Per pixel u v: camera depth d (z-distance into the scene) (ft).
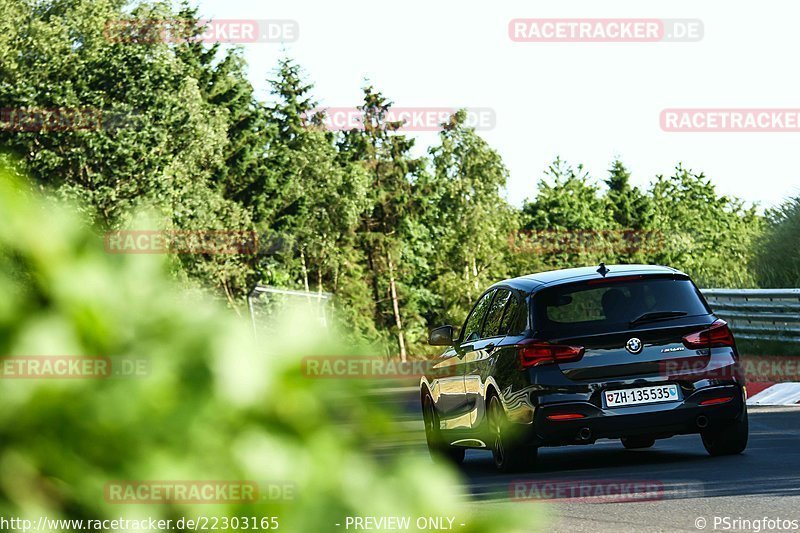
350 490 16.21
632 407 103.30
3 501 14.23
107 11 551.59
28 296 14.84
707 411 104.32
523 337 105.70
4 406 14.26
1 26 512.22
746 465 102.37
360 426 16.47
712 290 244.01
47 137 478.59
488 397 110.32
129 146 492.54
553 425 102.63
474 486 97.40
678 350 104.73
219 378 15.53
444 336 121.90
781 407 160.86
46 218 15.08
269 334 16.11
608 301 106.32
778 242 274.77
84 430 14.62
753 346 228.84
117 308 15.30
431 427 127.44
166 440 15.14
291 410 16.05
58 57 509.76
